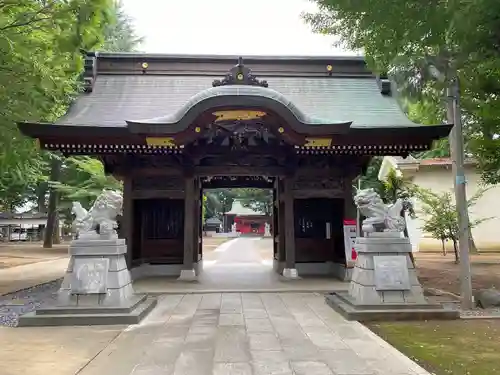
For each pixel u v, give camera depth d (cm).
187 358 606
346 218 1489
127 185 1463
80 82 1530
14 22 965
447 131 1256
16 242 5231
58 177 3059
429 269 1770
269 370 554
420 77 1175
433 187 2755
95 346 671
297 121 1141
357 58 1698
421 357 612
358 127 1266
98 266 885
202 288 1266
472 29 609
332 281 1408
